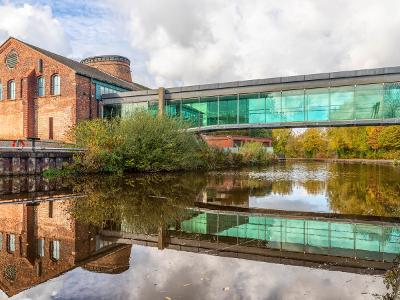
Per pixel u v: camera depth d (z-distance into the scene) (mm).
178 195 15094
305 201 14273
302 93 25359
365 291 4980
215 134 57719
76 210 11211
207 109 28953
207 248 7363
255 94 26953
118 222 9711
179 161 27172
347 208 12805
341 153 74562
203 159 32219
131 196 14367
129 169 25734
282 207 12906
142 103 32156
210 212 11633
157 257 6625
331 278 5562
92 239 7930
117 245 7480
